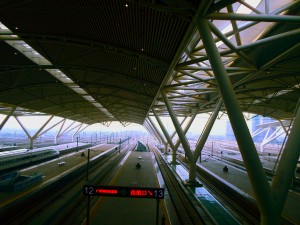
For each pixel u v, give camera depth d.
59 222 17.23
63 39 15.75
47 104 42.00
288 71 22.23
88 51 17.80
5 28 16.67
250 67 20.20
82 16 12.75
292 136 11.43
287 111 42.84
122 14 12.25
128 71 21.53
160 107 44.34
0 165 33.53
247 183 29.03
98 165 46.69
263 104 40.41
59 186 27.52
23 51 19.42
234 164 47.53
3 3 11.45
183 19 11.69
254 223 18.22
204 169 38.12
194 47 19.27
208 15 11.22
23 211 19.22
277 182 11.19
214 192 27.50
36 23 13.67
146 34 13.93
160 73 19.97
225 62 22.86
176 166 42.34
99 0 11.15
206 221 16.84
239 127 11.13
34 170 33.78
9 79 24.91
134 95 33.47
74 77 25.66
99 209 18.02
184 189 25.16
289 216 18.27
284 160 11.33
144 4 10.87
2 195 20.56
